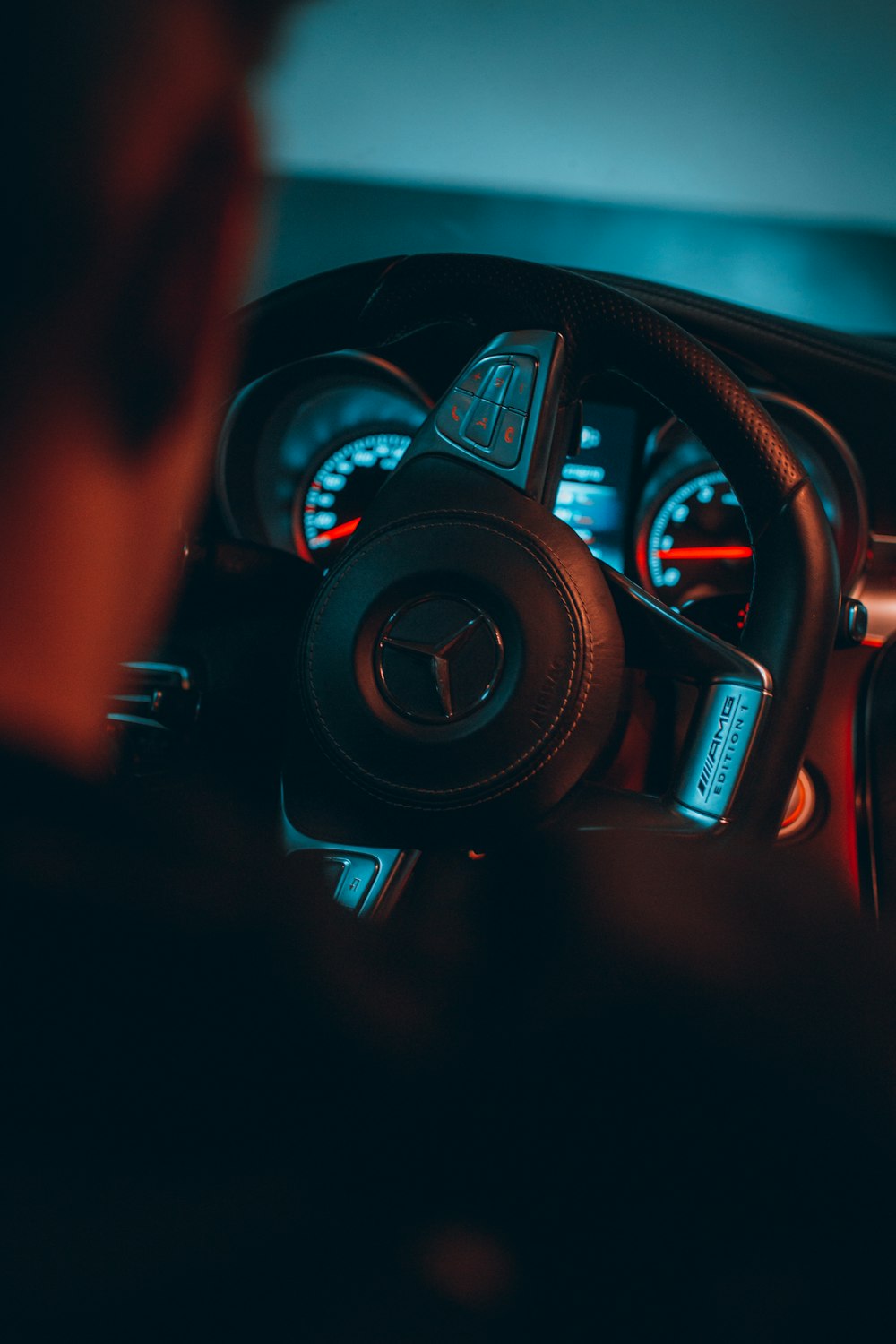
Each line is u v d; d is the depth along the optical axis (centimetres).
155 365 29
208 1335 25
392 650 93
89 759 30
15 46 25
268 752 118
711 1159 32
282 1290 26
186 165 28
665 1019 36
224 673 118
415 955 35
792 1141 33
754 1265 30
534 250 556
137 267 27
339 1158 28
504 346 99
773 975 40
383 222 521
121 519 30
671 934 42
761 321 146
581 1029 35
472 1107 31
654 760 116
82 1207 25
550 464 98
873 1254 31
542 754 91
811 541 96
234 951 30
